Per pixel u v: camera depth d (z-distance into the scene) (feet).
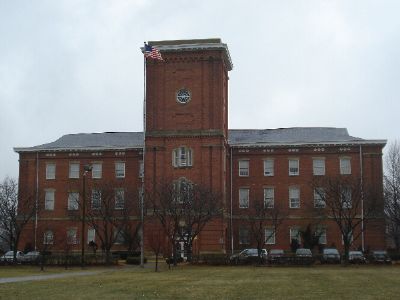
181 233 205.05
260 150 257.34
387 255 204.74
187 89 231.09
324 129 269.85
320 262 196.85
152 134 230.68
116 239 223.92
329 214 244.22
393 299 80.12
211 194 207.21
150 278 122.62
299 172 253.65
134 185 256.32
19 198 236.02
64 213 258.98
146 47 199.11
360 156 249.75
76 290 94.48
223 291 91.56
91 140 274.36
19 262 196.95
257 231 227.20
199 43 230.07
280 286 100.53
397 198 227.40
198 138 228.84
